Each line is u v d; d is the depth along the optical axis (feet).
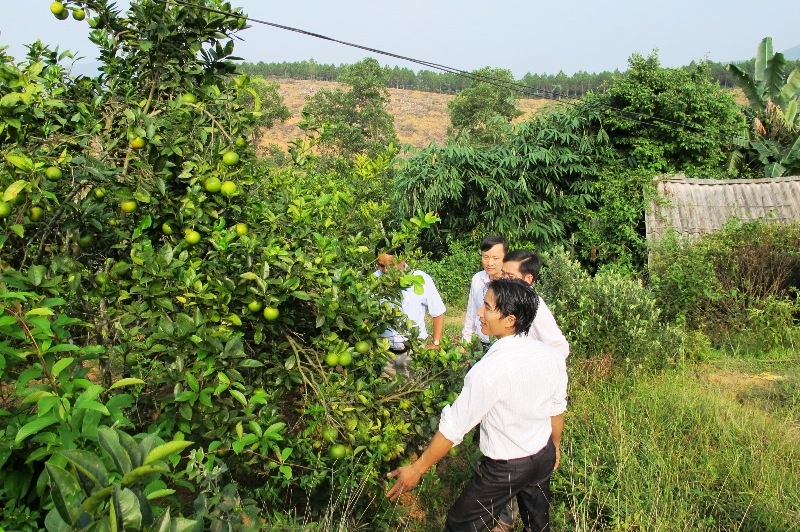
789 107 45.83
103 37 11.25
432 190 37.42
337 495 10.61
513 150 38.19
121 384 6.06
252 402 8.48
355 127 117.91
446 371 11.73
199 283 8.72
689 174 39.40
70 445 5.47
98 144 9.58
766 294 27.32
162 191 9.12
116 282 9.23
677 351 22.74
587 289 23.04
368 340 10.78
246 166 11.01
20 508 5.72
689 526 11.05
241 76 10.69
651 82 38.75
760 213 34.99
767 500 11.62
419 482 12.82
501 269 13.47
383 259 13.11
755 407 17.65
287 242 11.15
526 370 8.57
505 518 10.33
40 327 5.83
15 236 8.84
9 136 9.13
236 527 6.08
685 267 27.99
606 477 12.66
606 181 38.19
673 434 14.83
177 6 10.23
